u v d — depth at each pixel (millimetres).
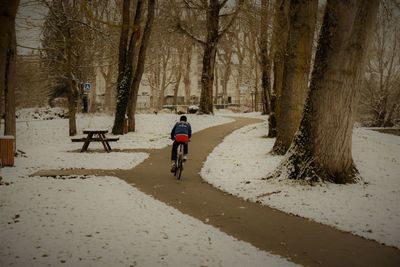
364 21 9758
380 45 33375
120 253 5656
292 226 7465
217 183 11289
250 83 57938
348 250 6219
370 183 10648
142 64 24531
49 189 9438
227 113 51312
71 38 23422
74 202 8266
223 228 7293
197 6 32594
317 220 7809
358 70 9984
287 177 10562
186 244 6133
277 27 19156
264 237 6816
